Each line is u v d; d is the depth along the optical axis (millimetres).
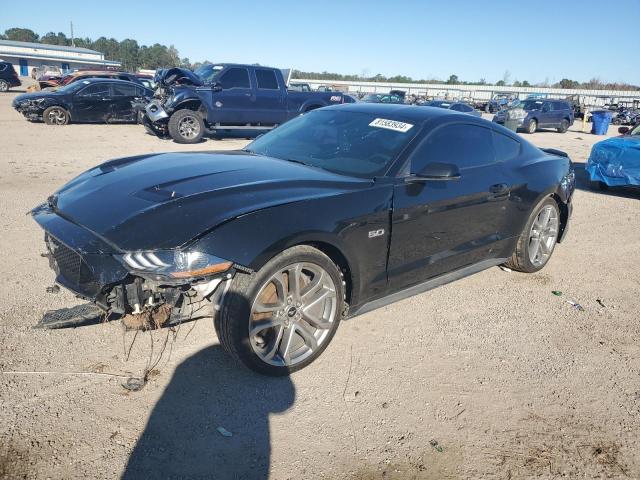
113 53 133250
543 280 4852
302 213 2848
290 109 14383
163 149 11828
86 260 2588
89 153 10648
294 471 2338
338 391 2922
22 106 15594
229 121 13656
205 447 2434
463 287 4570
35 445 2354
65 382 2812
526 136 22250
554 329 3855
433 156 3707
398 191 3352
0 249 4637
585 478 2404
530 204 4516
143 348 3197
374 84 73188
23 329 3295
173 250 2500
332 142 3873
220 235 2566
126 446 2396
